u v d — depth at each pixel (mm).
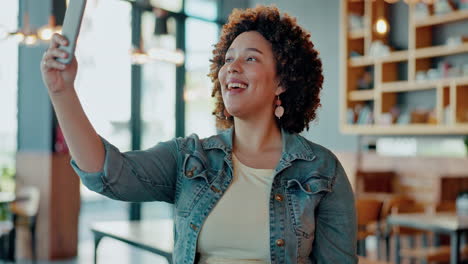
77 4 1038
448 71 5355
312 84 1481
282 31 1389
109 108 6566
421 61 5672
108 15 6508
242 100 1339
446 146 5590
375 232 4930
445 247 4621
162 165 1354
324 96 6828
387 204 4910
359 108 6289
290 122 1474
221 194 1311
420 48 5664
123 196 1282
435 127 5332
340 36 6602
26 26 4422
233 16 1471
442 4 5395
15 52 6191
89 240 6938
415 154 5855
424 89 5809
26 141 6234
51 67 1068
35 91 6121
